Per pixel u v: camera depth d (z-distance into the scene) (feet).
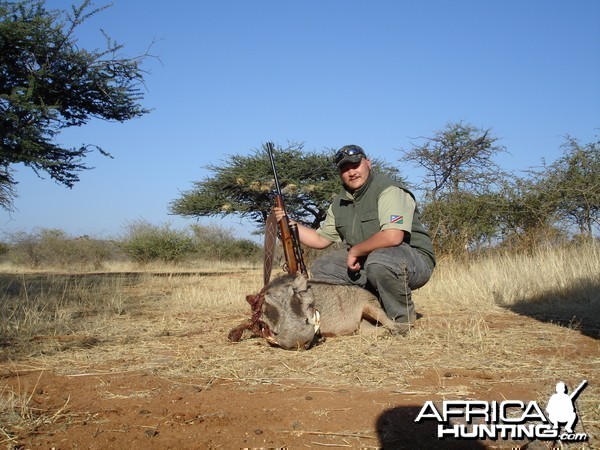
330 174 94.38
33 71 49.34
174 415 11.58
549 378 13.74
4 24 45.57
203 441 10.36
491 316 22.90
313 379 13.88
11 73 49.67
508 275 32.63
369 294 19.07
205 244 118.93
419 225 20.13
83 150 54.54
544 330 19.34
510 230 47.57
